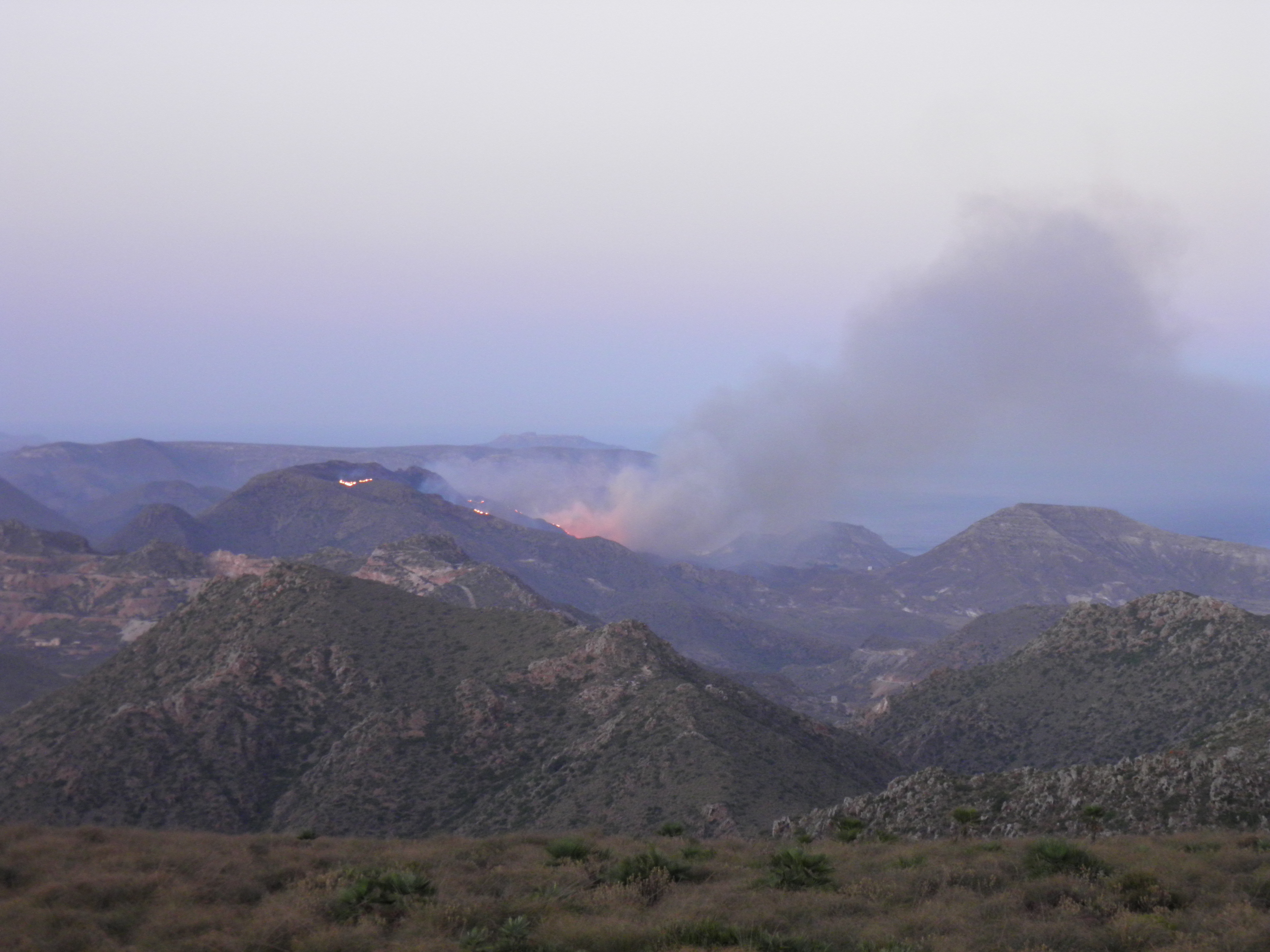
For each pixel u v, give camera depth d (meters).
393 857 38.03
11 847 36.84
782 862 32.84
